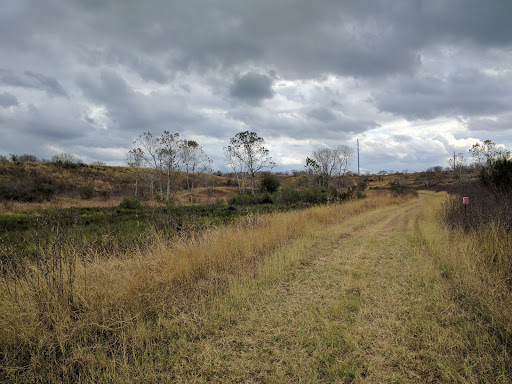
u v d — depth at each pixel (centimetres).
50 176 5634
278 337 340
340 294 464
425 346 313
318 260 687
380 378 270
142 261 488
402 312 396
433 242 794
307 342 328
